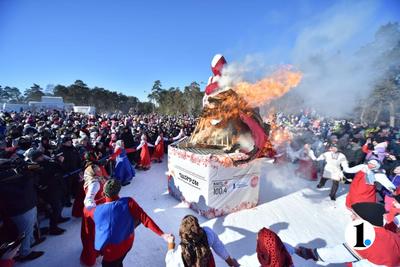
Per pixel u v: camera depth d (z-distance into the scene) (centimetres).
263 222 457
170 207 521
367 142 792
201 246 211
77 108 3500
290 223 459
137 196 589
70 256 355
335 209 533
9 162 341
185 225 216
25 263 334
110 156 670
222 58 587
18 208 305
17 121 1409
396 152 803
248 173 497
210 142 575
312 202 565
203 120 600
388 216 313
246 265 343
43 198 394
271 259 212
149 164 874
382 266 200
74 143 678
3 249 238
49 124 1211
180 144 609
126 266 338
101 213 259
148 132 1091
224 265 343
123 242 263
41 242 384
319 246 394
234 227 436
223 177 465
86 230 327
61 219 453
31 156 385
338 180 580
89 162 385
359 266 212
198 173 474
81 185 460
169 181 594
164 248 384
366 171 466
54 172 402
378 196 619
